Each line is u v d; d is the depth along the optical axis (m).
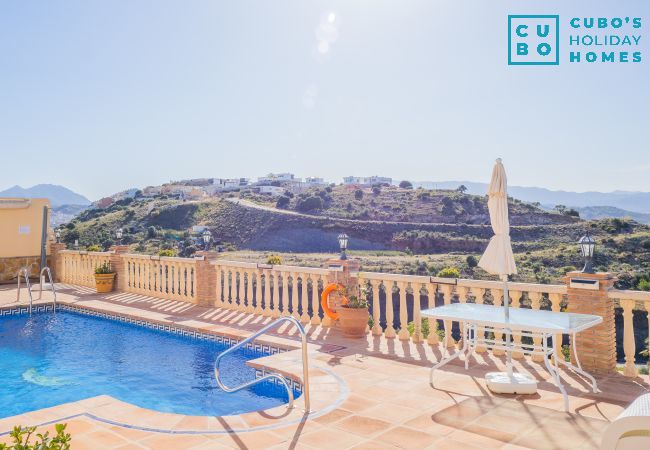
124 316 10.53
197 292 11.60
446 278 7.57
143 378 6.79
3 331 9.84
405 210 102.81
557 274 45.16
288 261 73.75
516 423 4.48
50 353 8.16
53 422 4.46
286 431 4.30
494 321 5.17
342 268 8.85
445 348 7.09
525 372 6.25
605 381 5.83
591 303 6.16
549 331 4.76
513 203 86.94
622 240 50.06
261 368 6.54
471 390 5.49
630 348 5.99
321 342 7.91
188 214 103.94
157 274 12.88
